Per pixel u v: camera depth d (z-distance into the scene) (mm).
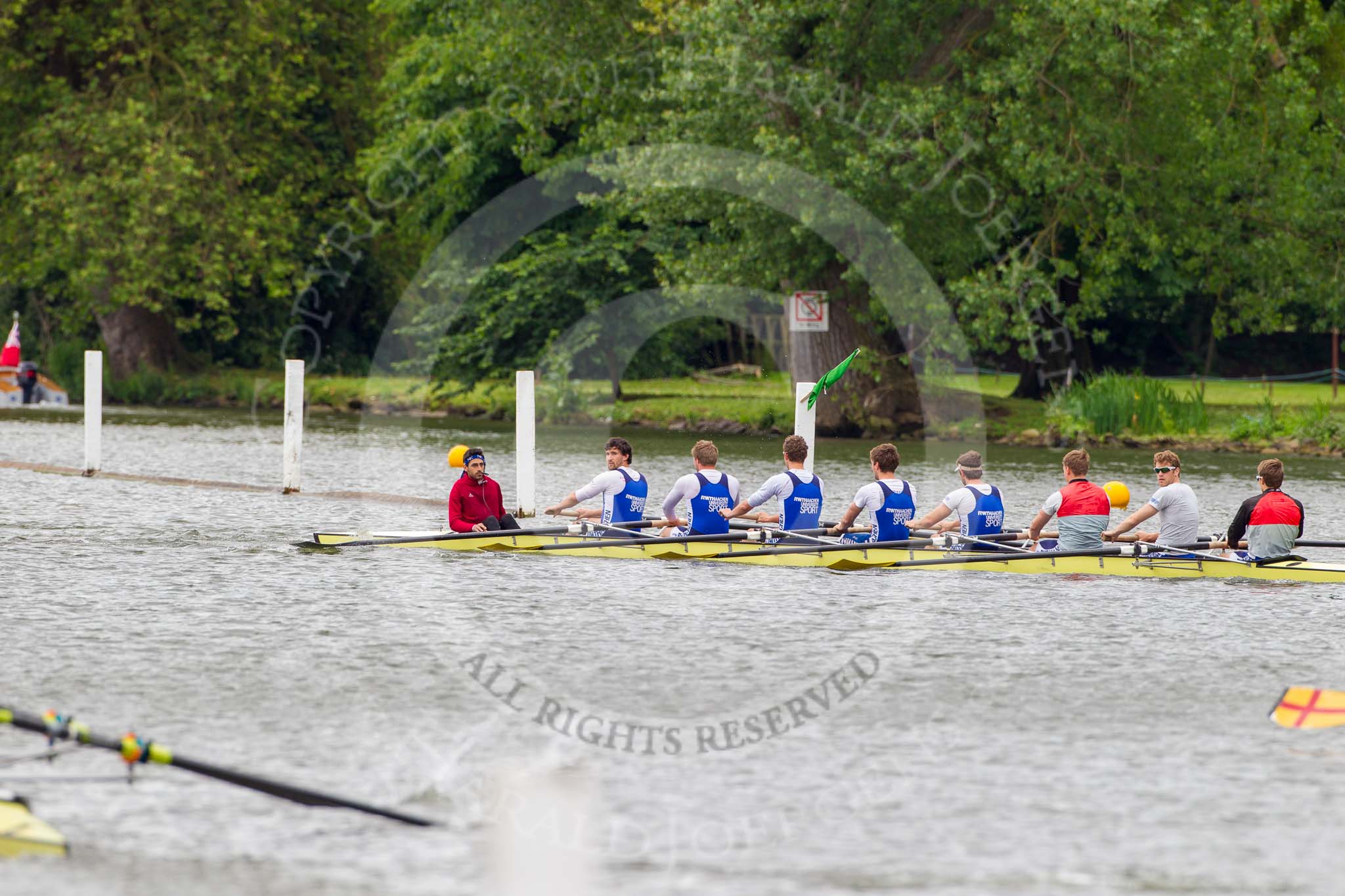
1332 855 28281
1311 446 126562
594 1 137875
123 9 180625
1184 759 34125
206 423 153250
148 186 171875
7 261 186250
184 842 28828
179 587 54906
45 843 28141
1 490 86688
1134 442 132875
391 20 194750
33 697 38406
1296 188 140000
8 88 181500
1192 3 135375
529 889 26469
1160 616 51094
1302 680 41656
